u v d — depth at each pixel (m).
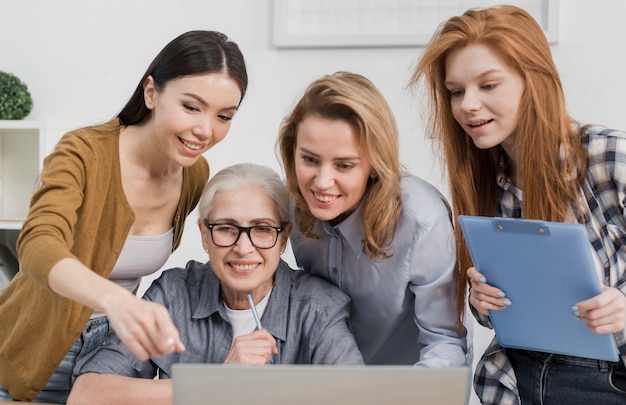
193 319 1.62
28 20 3.04
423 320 1.64
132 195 1.69
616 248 1.43
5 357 1.66
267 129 2.91
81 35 3.02
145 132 1.67
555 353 1.44
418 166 2.82
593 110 2.73
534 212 1.48
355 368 1.05
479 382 1.59
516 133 1.49
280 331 1.59
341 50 2.84
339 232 1.63
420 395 1.07
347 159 1.44
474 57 1.44
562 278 1.28
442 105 1.54
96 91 3.03
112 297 1.13
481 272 1.38
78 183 1.54
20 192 3.08
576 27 2.72
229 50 1.58
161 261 1.79
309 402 1.06
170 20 2.97
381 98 1.49
